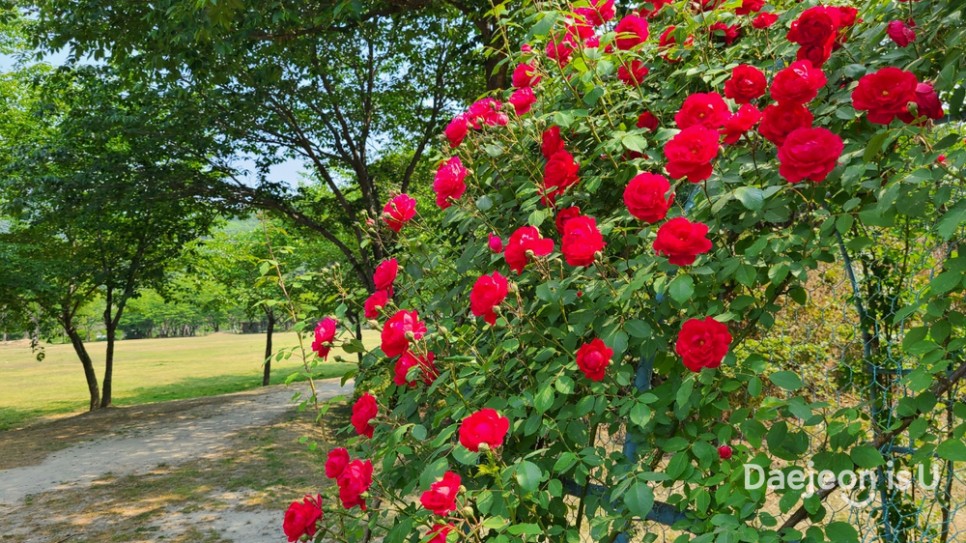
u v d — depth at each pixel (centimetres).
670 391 157
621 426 180
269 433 978
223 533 541
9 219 1205
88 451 929
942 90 141
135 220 1231
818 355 181
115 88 1056
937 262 157
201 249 1452
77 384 2114
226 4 496
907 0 157
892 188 128
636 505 138
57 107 1098
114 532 557
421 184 1153
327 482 682
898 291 167
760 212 154
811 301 188
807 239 150
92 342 5475
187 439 980
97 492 693
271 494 648
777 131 143
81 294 1370
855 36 172
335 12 544
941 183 137
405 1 637
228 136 1110
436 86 1111
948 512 163
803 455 146
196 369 2547
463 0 618
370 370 220
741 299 158
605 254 193
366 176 1183
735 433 152
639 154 197
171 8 559
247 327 6862
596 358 150
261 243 1277
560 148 201
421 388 193
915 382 129
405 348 181
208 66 702
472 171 224
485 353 192
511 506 149
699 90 202
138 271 1352
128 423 1178
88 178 1016
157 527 564
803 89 137
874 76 132
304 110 1148
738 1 177
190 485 699
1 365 3041
